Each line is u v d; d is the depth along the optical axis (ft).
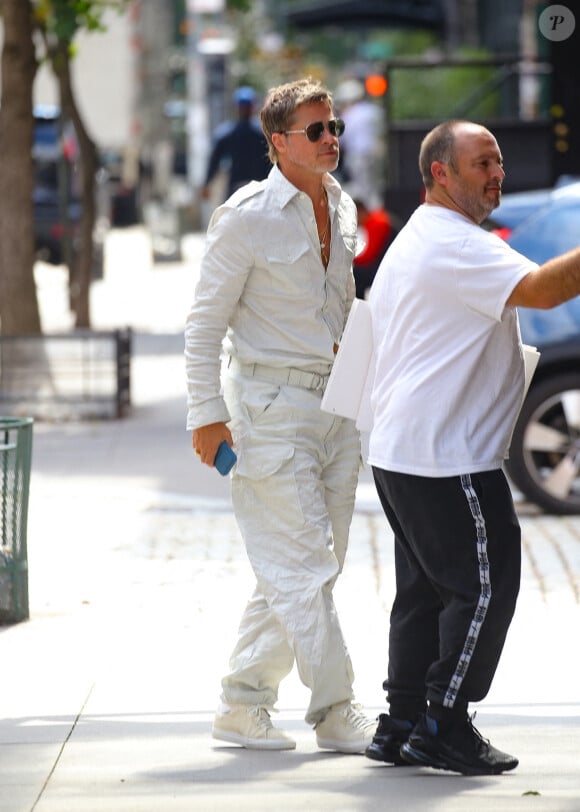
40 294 181.37
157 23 297.53
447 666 38.52
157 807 37.47
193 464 87.15
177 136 328.29
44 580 63.77
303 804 37.37
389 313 39.27
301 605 40.98
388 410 38.88
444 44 242.17
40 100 225.15
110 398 101.45
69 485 81.92
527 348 40.29
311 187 41.32
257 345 41.55
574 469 75.31
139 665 52.44
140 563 66.23
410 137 128.57
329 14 197.26
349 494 42.80
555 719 46.14
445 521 38.17
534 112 134.82
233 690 43.32
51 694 49.37
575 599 60.13
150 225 219.20
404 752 39.58
